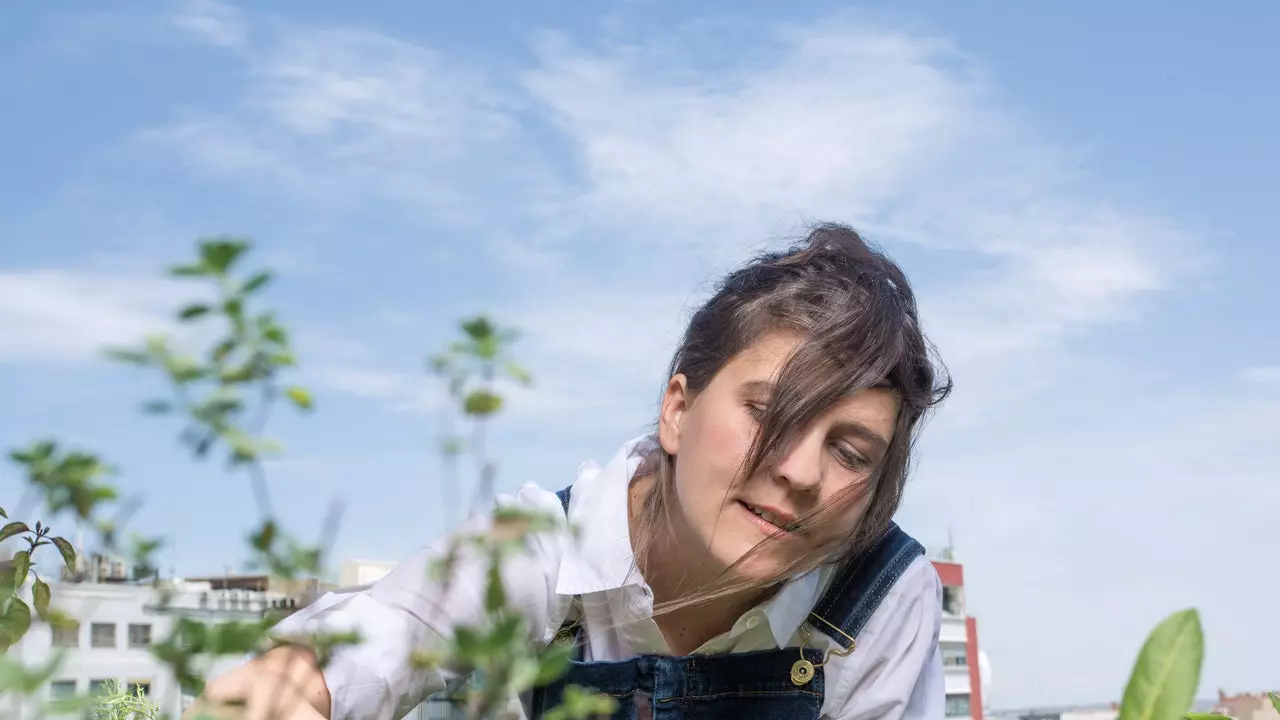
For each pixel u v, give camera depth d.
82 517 0.68
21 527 0.83
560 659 0.69
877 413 1.67
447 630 1.56
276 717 1.00
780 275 1.71
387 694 1.48
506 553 0.72
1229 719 1.30
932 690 2.20
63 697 0.59
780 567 1.68
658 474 1.88
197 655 0.65
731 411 1.66
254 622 0.65
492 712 0.72
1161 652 0.80
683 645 2.03
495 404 0.70
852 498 1.67
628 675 1.94
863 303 1.66
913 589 2.12
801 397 1.58
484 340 0.70
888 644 2.07
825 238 1.80
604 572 1.85
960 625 45.00
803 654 2.01
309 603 0.70
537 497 1.93
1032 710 40.53
